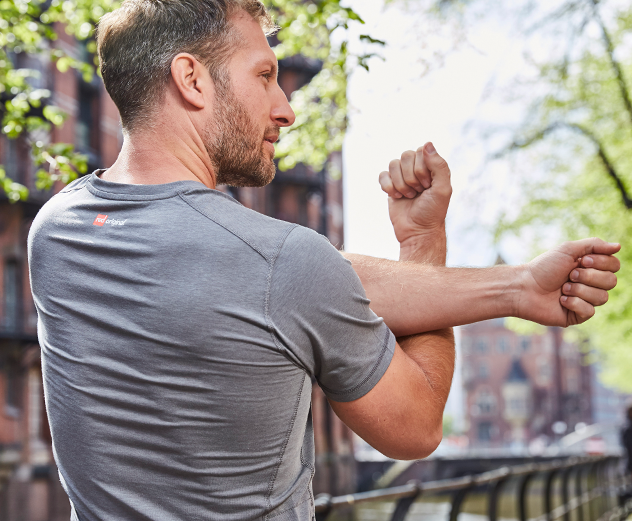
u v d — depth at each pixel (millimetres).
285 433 921
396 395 961
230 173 1048
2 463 16375
